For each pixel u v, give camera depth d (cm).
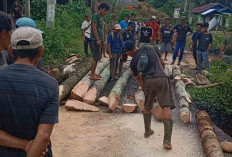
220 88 755
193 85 807
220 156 395
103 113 585
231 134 553
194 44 1028
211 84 791
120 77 784
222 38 1706
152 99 445
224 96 693
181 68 1047
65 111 586
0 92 182
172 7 3431
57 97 193
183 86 727
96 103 641
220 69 998
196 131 516
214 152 407
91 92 652
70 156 417
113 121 545
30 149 179
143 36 980
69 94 689
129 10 2338
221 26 2608
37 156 181
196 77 900
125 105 591
